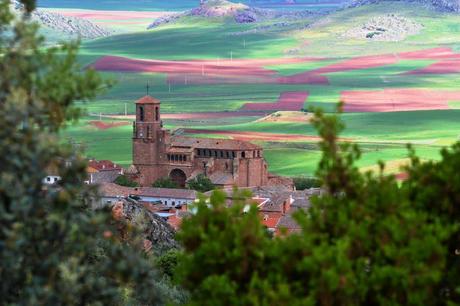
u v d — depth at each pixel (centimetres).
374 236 11225
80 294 10769
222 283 10744
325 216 11556
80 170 10862
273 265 10988
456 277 11394
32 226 10400
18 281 10419
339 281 10469
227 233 11194
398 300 10825
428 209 11906
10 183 10050
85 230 10712
